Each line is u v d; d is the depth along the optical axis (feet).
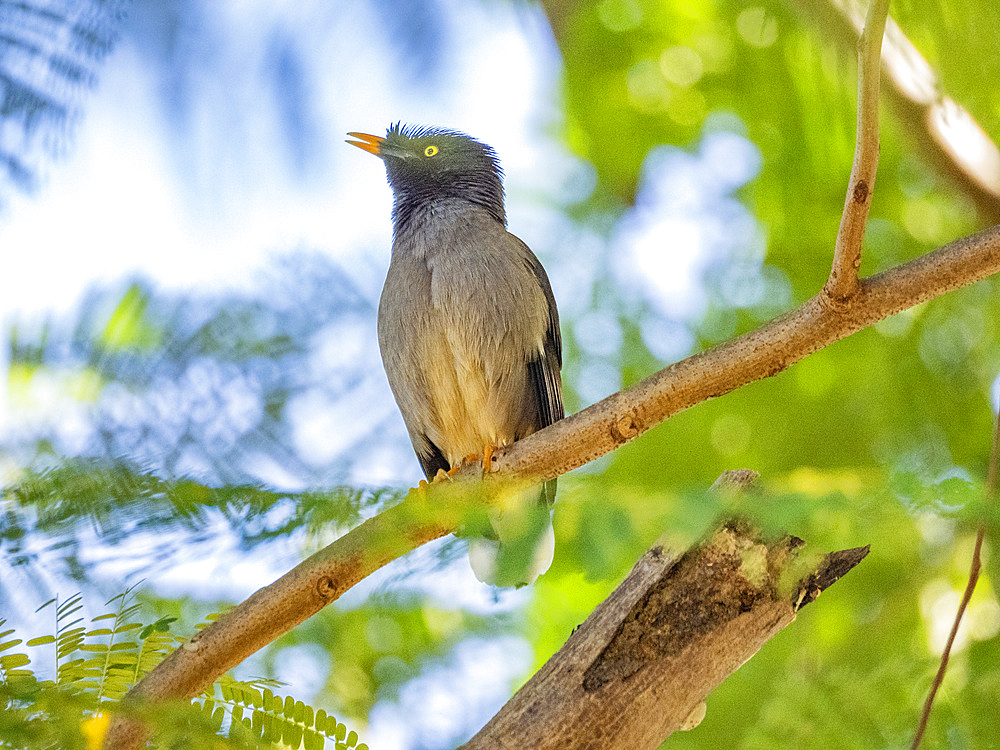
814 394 37.45
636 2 37.37
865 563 31.73
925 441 34.81
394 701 30.40
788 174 38.68
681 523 11.00
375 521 13.06
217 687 17.83
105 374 13.52
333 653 30.25
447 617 32.63
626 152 40.98
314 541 12.16
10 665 14.38
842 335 22.12
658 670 20.49
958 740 23.43
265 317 15.16
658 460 36.83
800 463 36.19
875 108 18.49
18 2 10.14
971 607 29.01
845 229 20.51
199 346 14.08
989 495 11.43
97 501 12.00
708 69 38.40
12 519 11.98
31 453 12.64
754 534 20.63
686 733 27.71
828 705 23.31
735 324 39.50
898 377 36.55
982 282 36.29
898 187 39.47
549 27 12.05
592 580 10.94
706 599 20.75
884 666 24.62
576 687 20.45
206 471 12.50
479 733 20.75
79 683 15.20
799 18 17.67
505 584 18.22
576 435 23.03
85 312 14.38
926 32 13.32
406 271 37.27
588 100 38.96
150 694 18.37
